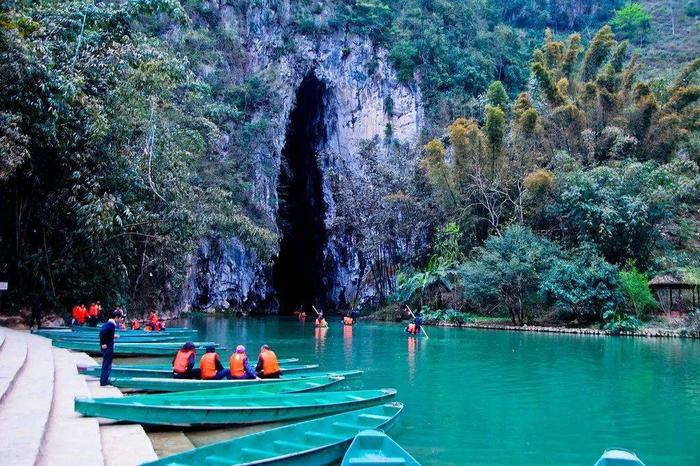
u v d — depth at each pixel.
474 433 8.45
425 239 40.62
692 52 69.75
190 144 26.61
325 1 54.78
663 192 30.56
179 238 23.05
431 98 53.22
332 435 7.07
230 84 48.56
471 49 57.03
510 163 37.03
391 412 8.49
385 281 43.25
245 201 44.75
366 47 53.62
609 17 82.00
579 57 68.44
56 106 16.03
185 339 18.64
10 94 15.75
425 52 54.47
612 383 12.63
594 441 8.11
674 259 31.47
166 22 45.19
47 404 7.16
